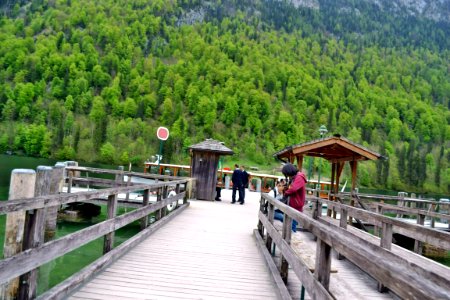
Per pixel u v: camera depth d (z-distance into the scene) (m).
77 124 95.25
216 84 129.12
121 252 5.77
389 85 151.75
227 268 5.71
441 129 124.56
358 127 119.31
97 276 4.78
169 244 6.98
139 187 6.71
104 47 141.50
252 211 13.27
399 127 118.44
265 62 143.38
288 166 7.09
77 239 4.07
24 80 113.81
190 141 94.31
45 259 3.37
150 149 93.12
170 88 120.50
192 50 147.75
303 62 157.25
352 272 6.42
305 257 4.55
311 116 120.75
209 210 12.58
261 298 4.51
